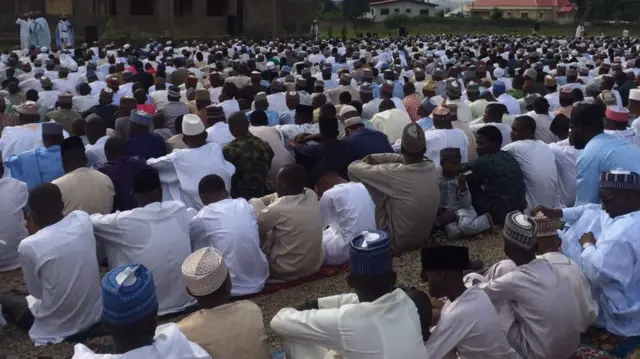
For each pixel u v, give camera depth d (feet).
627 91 41.73
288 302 17.60
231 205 17.58
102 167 20.51
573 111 22.62
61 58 58.75
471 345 11.52
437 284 12.05
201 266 11.41
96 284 15.72
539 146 22.85
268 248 18.63
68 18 109.09
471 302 11.64
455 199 22.21
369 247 10.50
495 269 14.06
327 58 67.15
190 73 47.11
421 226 20.48
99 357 9.13
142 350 9.26
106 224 15.87
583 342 15.29
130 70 49.73
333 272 19.22
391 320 10.46
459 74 50.42
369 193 20.88
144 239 15.84
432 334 11.67
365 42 105.09
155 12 116.47
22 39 94.63
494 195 22.35
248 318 11.53
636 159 19.17
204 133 21.53
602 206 16.88
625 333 15.23
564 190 23.44
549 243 14.55
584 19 255.91
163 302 16.34
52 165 21.85
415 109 35.06
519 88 45.57
